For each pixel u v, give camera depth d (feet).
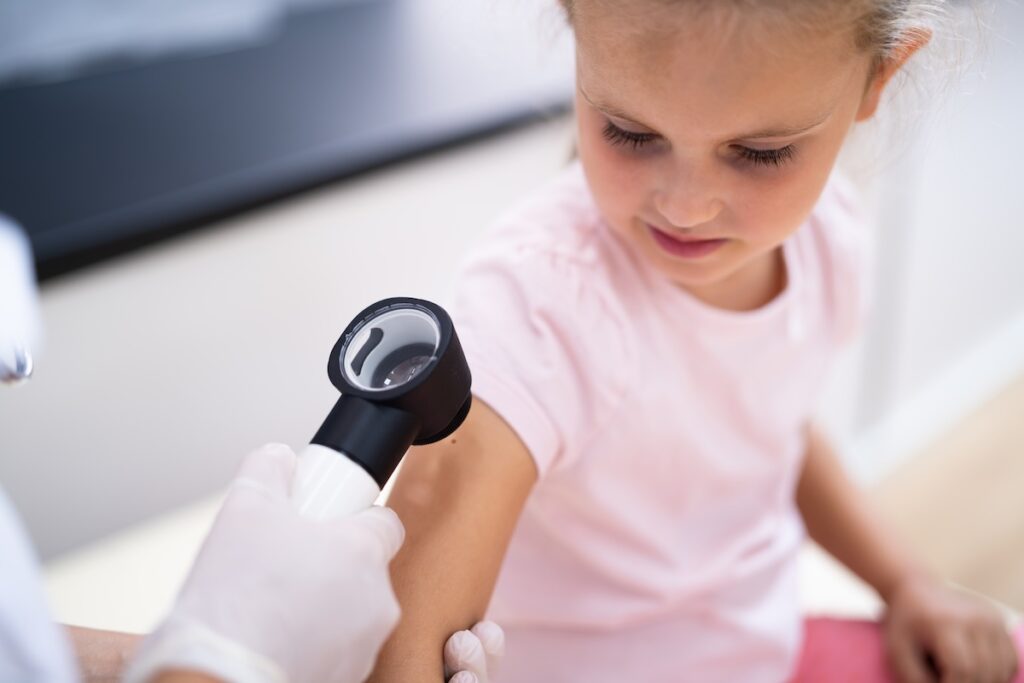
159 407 4.27
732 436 2.52
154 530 3.44
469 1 5.28
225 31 5.51
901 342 5.19
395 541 1.65
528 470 2.10
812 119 1.86
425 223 4.87
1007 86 5.10
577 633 2.51
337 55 5.50
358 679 1.64
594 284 2.23
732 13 1.73
